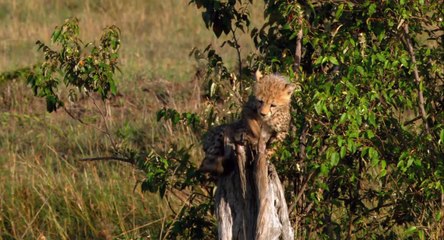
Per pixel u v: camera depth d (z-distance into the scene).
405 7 10.87
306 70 11.98
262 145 9.31
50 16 33.38
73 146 18.50
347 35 10.91
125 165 16.22
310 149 10.61
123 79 22.66
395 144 10.98
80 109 20.78
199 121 11.62
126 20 32.41
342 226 11.56
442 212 10.94
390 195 11.25
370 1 10.88
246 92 11.40
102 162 17.03
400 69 11.21
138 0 34.47
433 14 11.10
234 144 9.36
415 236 11.44
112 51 12.05
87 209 15.27
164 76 23.33
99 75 12.01
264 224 9.30
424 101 11.43
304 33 10.95
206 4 12.07
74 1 34.75
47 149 18.36
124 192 15.31
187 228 11.66
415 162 10.60
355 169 11.30
